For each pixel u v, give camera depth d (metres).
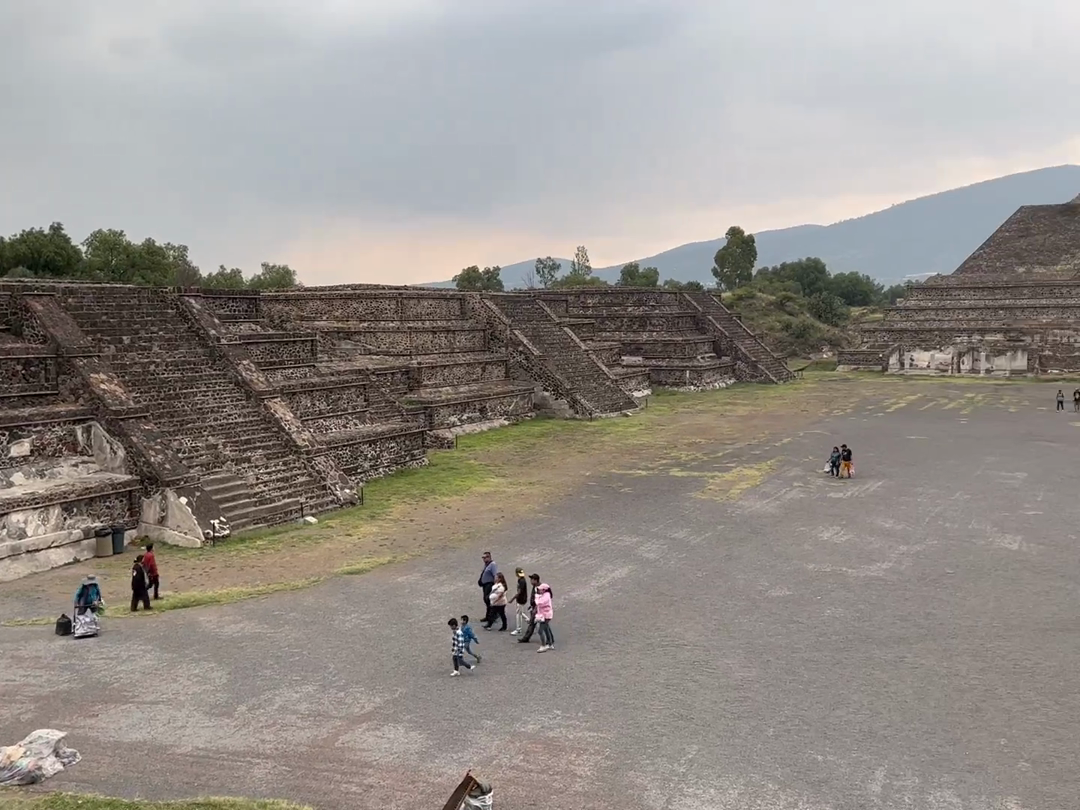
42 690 14.32
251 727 13.03
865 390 67.00
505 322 52.16
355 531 25.61
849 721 13.24
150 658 15.80
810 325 97.81
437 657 15.98
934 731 12.88
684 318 75.12
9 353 24.58
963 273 93.94
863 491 30.75
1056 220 95.50
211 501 24.97
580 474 34.38
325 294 44.00
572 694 14.31
